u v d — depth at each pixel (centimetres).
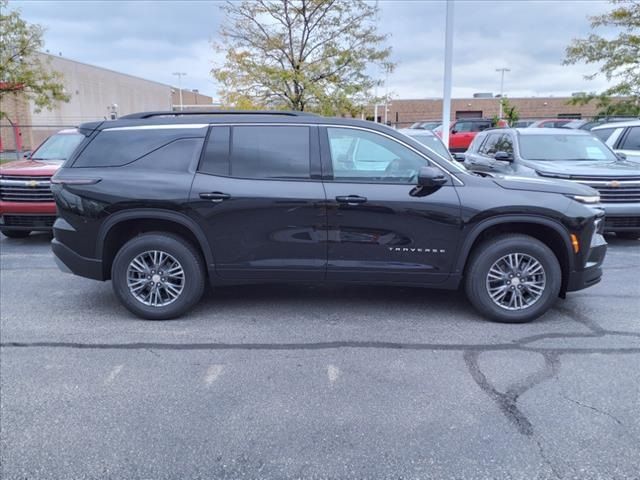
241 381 386
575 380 384
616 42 1673
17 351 439
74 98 4150
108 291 605
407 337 466
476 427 326
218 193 484
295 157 493
